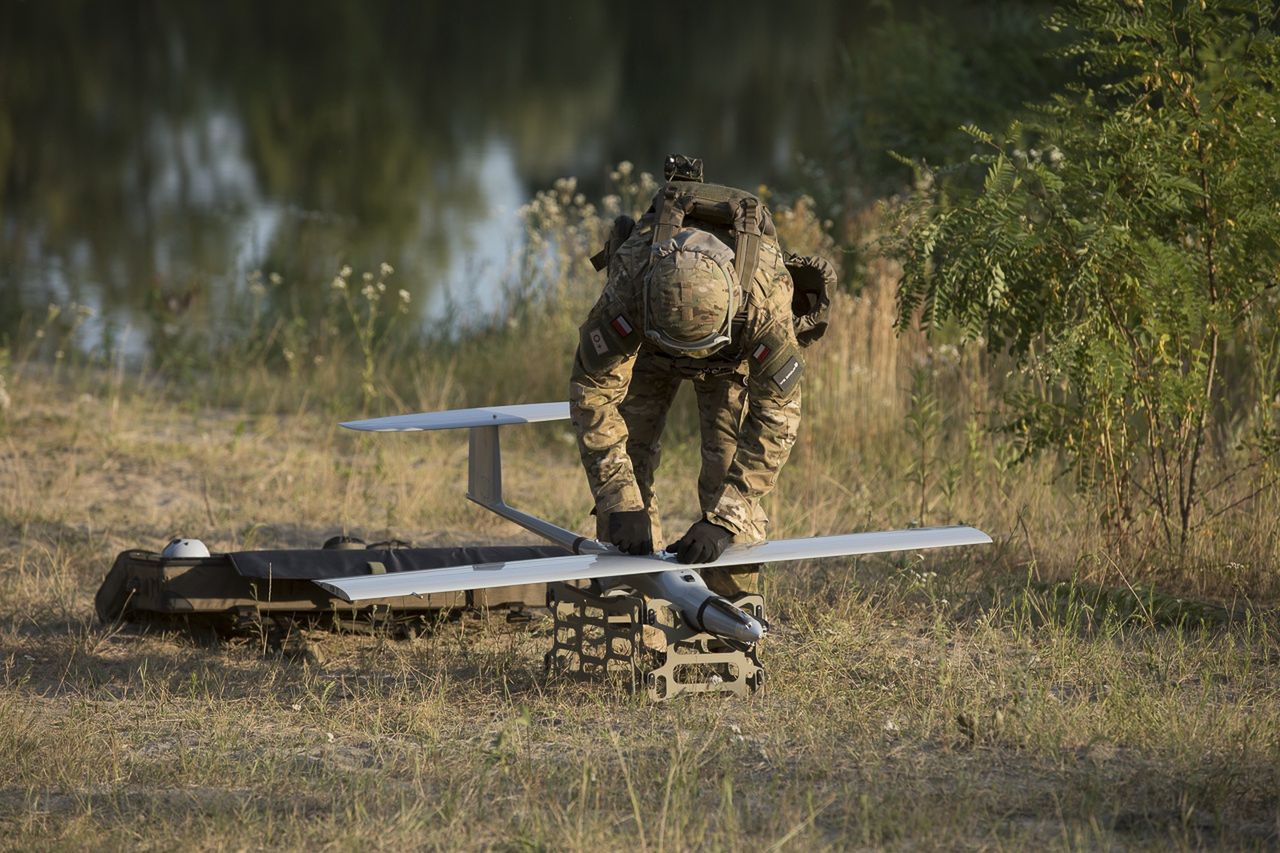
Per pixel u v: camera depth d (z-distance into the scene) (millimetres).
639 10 103625
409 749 14164
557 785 13055
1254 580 20328
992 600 20062
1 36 102938
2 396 31406
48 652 17953
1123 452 21516
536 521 17141
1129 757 13859
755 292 14555
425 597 18594
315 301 47000
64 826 12156
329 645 18359
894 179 46125
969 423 26172
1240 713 15023
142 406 34938
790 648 17969
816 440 29453
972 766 13641
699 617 14367
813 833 11828
